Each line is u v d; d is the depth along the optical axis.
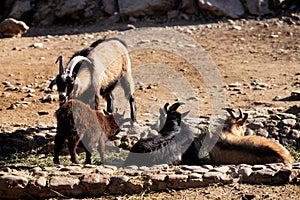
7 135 25.55
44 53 43.41
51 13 53.75
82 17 53.00
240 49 43.28
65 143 24.39
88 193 18.45
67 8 52.84
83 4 52.81
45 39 48.34
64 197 18.33
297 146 24.28
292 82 34.81
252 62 40.19
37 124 27.50
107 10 53.00
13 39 49.03
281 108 28.14
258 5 50.53
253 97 31.42
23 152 24.75
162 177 18.53
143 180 18.56
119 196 18.25
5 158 23.98
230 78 36.41
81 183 18.44
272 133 24.69
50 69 39.03
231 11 50.78
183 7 51.59
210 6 50.59
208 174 18.69
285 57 41.16
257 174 18.77
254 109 28.42
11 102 31.84
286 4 51.06
